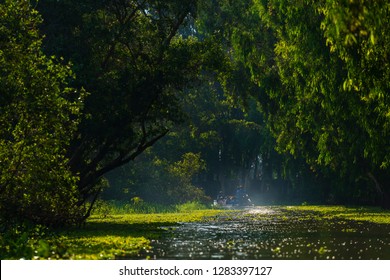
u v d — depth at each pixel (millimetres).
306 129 62562
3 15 32000
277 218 53312
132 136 46688
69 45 43938
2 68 30766
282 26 53625
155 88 45906
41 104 30125
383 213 61219
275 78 60562
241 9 65688
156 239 29500
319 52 46688
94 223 45781
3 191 30703
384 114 38375
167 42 47906
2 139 30703
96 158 46062
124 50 49812
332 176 83625
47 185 30875
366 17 20516
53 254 21594
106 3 46125
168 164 103625
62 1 44156
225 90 71188
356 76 30750
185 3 47469
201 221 48969
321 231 35094
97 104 42375
